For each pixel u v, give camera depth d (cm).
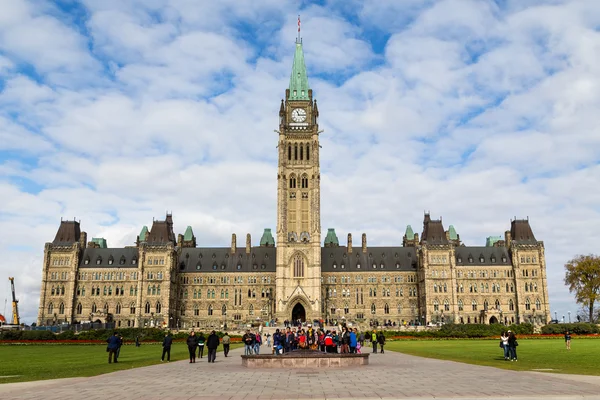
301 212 19500
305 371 4844
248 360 5350
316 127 19962
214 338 6250
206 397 3291
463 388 3569
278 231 19188
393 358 6556
